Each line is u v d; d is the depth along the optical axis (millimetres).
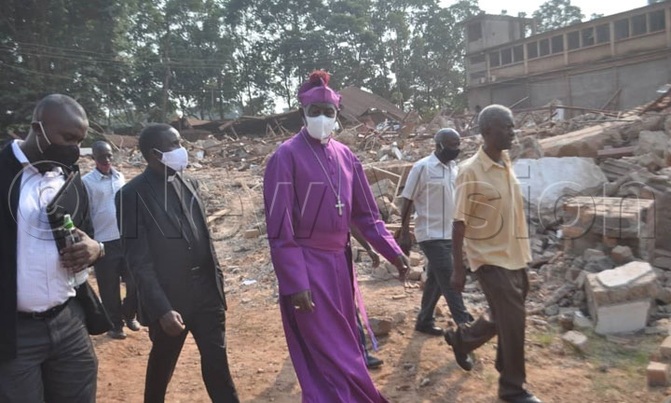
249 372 4871
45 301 2697
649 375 4098
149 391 3770
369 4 56250
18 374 2621
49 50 32000
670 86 15594
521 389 3926
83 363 2877
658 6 29797
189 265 3586
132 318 6164
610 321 4902
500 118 3771
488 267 3859
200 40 48594
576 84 34219
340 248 3543
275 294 6984
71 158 2740
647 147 8828
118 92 36969
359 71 52844
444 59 57000
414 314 5715
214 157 23203
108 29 33969
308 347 3352
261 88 54094
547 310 5523
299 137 3549
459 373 4508
